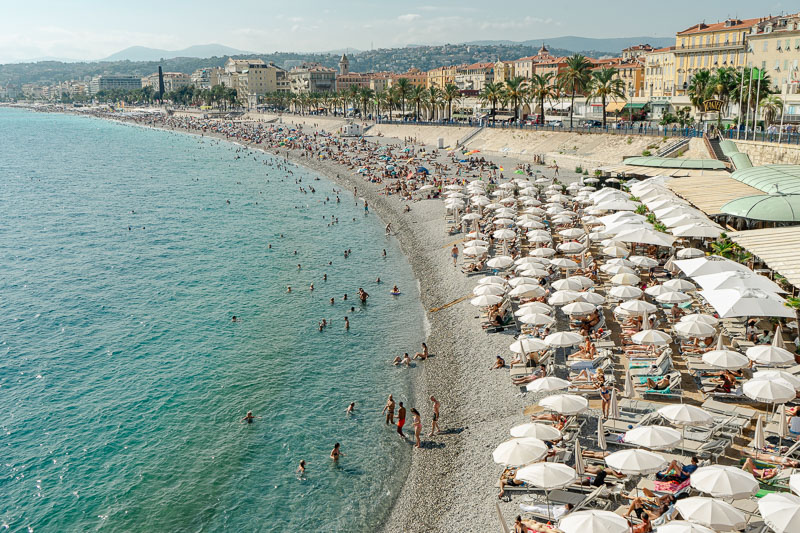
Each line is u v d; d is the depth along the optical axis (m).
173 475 29.02
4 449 31.55
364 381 37.41
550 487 19.64
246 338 45.25
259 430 32.56
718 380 26.78
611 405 25.28
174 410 35.12
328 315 48.84
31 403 36.44
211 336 46.06
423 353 39.28
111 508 26.83
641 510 19.83
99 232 83.62
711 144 76.88
